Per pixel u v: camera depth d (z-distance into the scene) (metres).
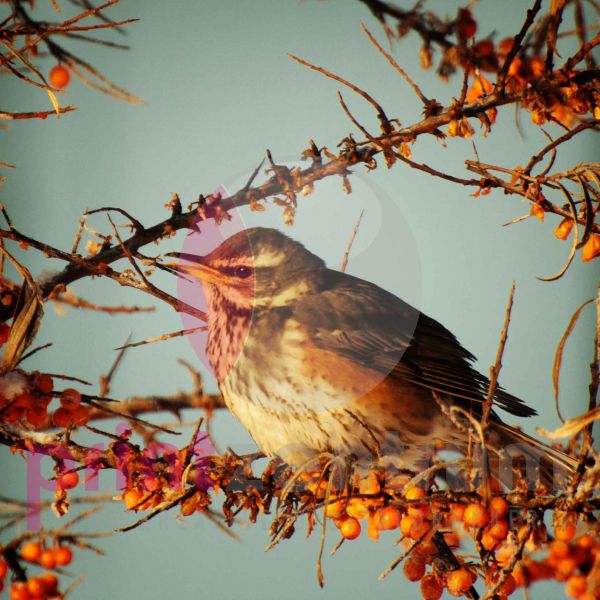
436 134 5.22
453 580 5.20
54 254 5.22
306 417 5.28
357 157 5.23
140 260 5.24
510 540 5.20
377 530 5.20
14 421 5.21
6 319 5.23
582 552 5.18
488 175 5.21
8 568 5.21
